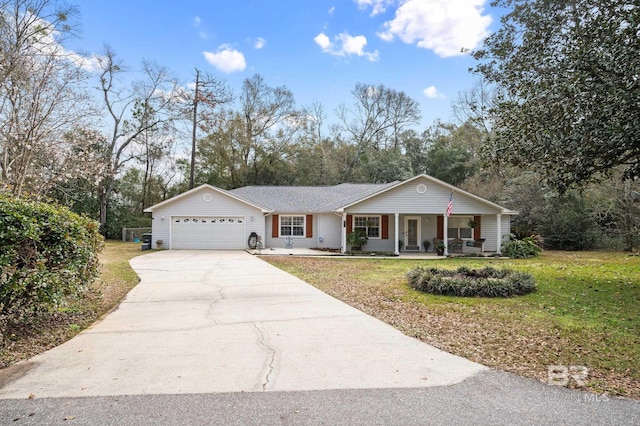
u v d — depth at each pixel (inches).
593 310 267.3
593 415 119.9
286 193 970.1
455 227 810.8
